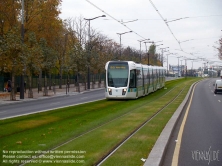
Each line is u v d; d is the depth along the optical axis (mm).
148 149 10445
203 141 12469
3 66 35844
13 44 33750
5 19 43094
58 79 80188
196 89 60250
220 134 14062
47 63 44281
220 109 25703
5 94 42438
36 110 26000
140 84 38469
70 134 13516
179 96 40500
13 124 17094
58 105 30906
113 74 34844
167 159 9758
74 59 55562
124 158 9312
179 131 14773
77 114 21953
